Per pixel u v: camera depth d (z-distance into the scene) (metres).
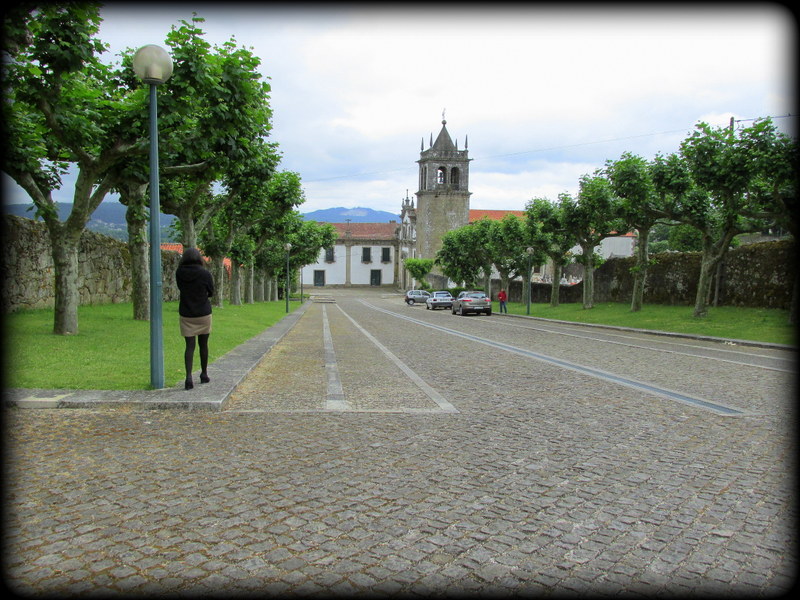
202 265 7.53
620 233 29.14
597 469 4.79
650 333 20.02
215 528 3.54
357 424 6.26
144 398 6.76
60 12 8.62
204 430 5.84
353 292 80.56
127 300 21.30
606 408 7.20
